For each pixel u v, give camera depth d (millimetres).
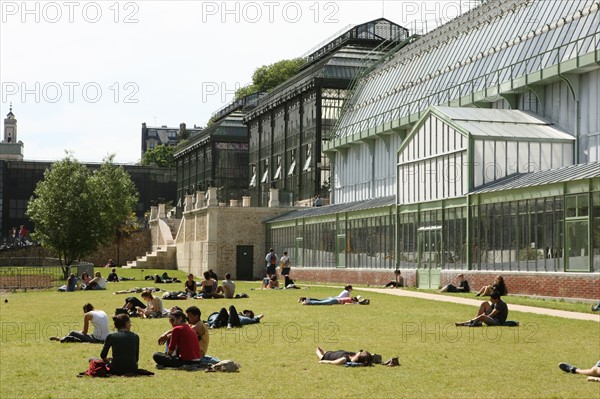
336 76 93625
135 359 21297
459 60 72062
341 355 22812
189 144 134375
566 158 54562
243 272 90500
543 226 45906
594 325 31516
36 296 53969
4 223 148750
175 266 105625
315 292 55000
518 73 60844
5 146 181375
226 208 90312
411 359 23438
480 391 18594
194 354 22500
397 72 85062
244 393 18406
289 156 102500
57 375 21031
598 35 52656
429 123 58750
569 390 18719
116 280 75062
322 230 77562
